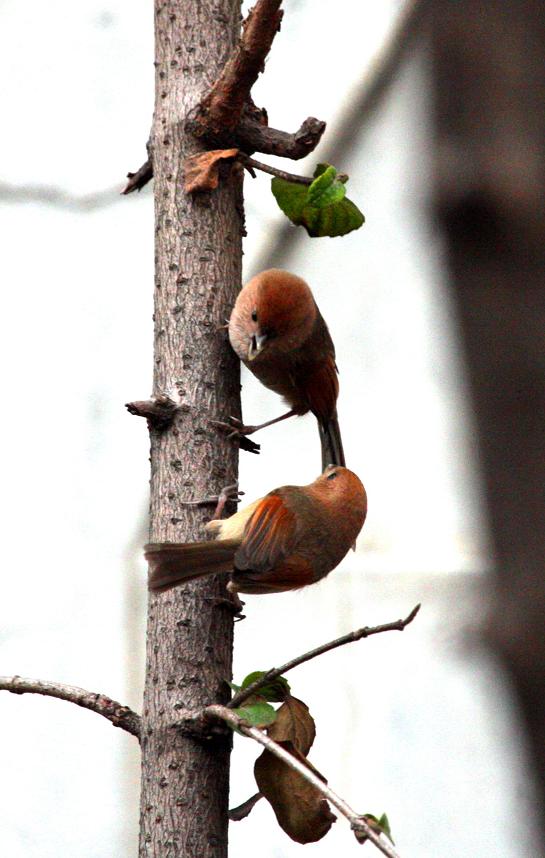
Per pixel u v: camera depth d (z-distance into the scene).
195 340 5.88
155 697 5.36
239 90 5.89
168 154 6.09
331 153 15.29
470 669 13.35
